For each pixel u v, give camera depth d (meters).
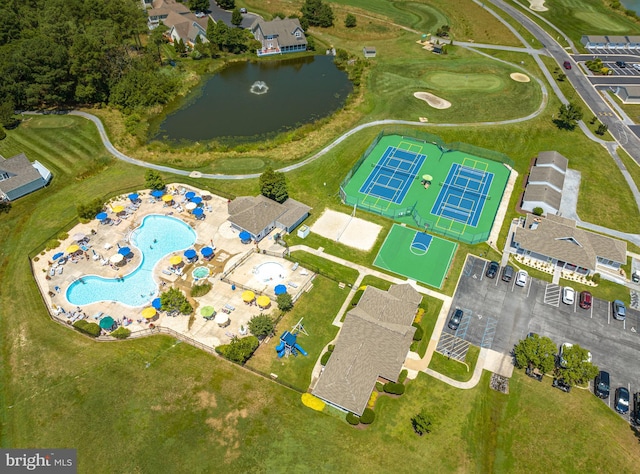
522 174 91.44
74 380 53.47
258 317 57.88
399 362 54.25
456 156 95.81
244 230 72.88
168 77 120.38
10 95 102.00
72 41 110.00
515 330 61.56
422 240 75.19
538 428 50.84
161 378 53.88
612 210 82.62
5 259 69.75
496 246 74.50
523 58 138.50
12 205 79.81
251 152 95.00
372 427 50.44
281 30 137.75
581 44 149.88
